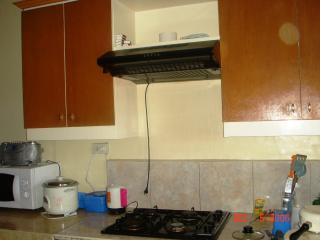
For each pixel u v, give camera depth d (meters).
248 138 1.99
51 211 2.01
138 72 1.83
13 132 2.55
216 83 2.06
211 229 1.62
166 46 1.80
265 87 1.66
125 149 2.26
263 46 1.66
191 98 2.11
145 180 2.17
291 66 1.62
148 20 2.20
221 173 2.01
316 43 1.58
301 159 1.76
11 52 2.54
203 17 2.08
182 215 1.90
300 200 1.86
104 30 1.95
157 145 2.18
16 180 2.12
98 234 1.68
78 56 2.02
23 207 2.11
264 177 1.93
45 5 2.10
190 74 1.93
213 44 1.66
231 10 1.72
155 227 1.71
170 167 2.11
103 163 2.31
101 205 2.12
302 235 1.24
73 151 2.39
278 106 1.64
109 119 1.95
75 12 2.02
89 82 1.99
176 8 2.13
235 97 1.71
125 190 2.09
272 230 1.58
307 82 1.60
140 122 2.22
